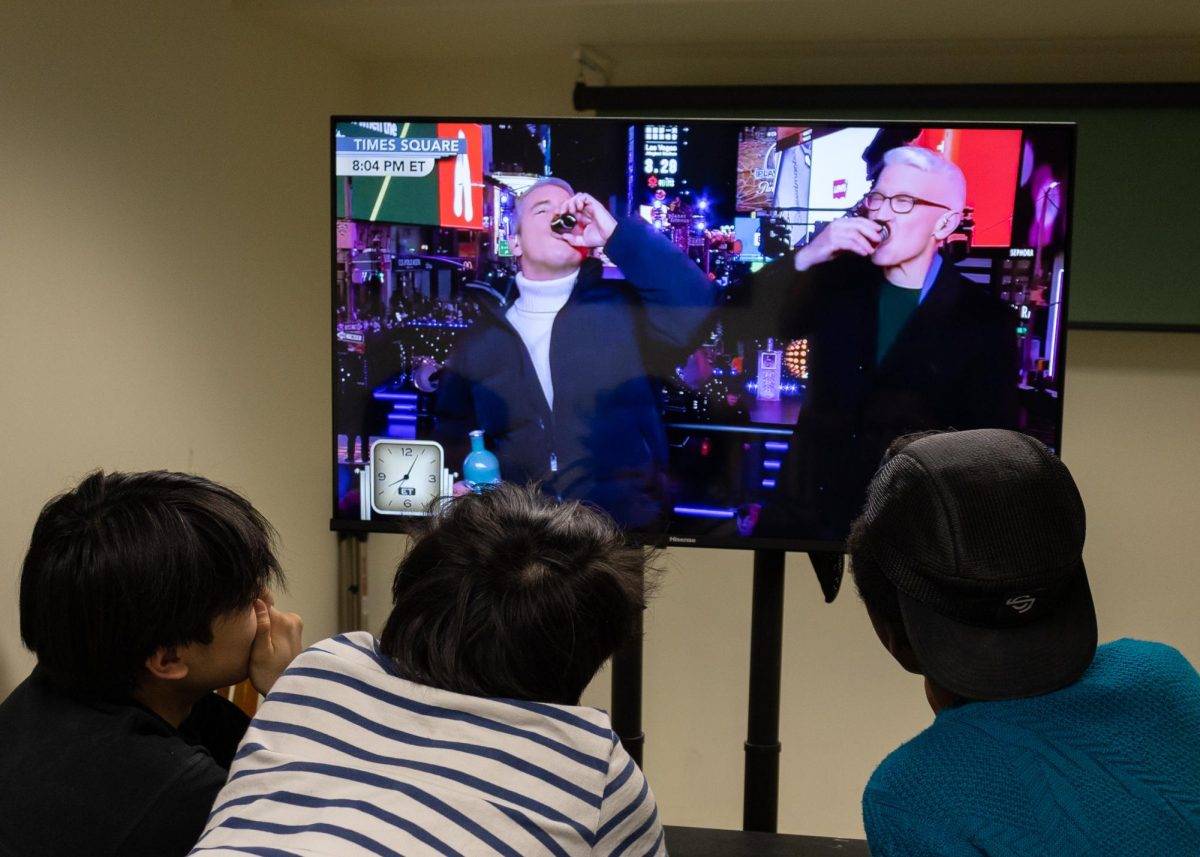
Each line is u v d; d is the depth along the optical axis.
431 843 0.72
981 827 0.71
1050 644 0.79
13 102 1.77
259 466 2.61
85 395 1.98
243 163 2.45
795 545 1.74
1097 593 2.79
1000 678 0.79
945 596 0.80
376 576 3.12
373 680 0.84
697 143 1.66
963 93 2.61
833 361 1.70
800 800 3.05
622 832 0.83
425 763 0.78
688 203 1.68
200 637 1.04
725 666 3.04
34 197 1.82
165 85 2.15
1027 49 2.60
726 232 1.68
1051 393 1.69
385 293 1.74
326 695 0.84
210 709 1.30
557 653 0.86
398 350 1.75
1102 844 0.70
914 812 0.75
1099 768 0.74
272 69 2.54
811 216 1.67
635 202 1.69
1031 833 0.71
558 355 1.74
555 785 0.78
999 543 0.78
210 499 1.07
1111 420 2.72
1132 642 0.89
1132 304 2.61
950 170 1.64
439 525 0.94
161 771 0.98
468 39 2.66
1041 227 1.65
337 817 0.73
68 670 1.02
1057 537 0.78
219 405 2.41
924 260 1.67
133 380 2.11
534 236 1.70
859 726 2.98
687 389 1.73
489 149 1.69
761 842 1.62
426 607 0.88
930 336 1.69
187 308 2.27
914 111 2.65
